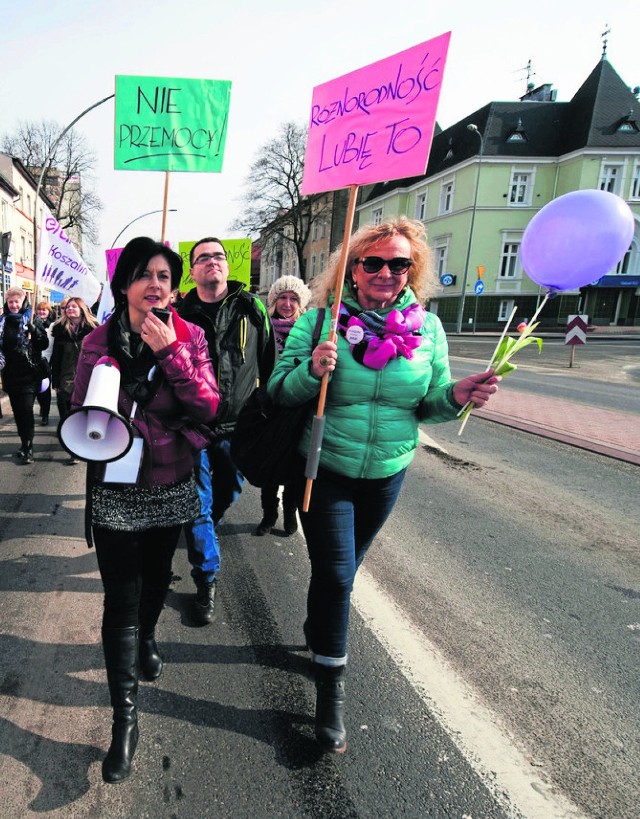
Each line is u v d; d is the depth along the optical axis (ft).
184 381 5.44
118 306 5.82
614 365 54.49
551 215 6.47
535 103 109.70
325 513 6.23
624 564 10.80
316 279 7.18
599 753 6.03
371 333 6.13
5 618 8.23
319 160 7.35
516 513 13.50
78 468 16.61
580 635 8.32
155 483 5.82
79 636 7.84
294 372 6.09
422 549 11.30
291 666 7.41
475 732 6.28
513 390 35.01
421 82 6.21
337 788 5.47
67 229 147.95
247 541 11.50
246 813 5.16
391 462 6.40
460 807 5.30
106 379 5.08
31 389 16.72
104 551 5.67
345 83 6.96
